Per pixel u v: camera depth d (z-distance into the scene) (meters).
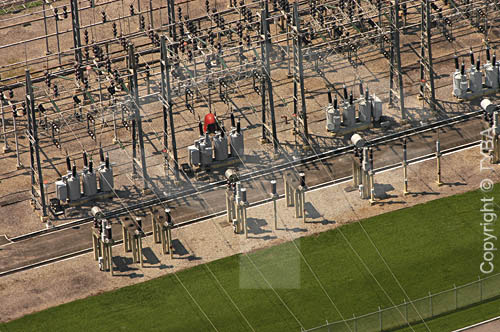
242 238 112.94
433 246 110.56
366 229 113.12
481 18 145.00
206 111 133.75
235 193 115.00
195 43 140.75
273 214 115.81
